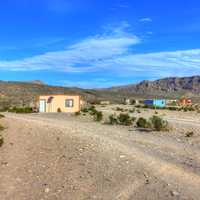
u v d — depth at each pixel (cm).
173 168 1092
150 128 2597
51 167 1121
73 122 3088
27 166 1141
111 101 13575
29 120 2931
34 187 910
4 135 1802
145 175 999
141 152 1394
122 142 1698
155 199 789
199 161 1234
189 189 866
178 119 3912
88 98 13812
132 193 836
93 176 999
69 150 1409
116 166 1115
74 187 899
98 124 2947
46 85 13875
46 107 5919
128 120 2959
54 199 813
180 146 1648
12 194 854
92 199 802
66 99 5891
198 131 2378
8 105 7888
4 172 1059
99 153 1335
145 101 12344
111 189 872
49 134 1889
